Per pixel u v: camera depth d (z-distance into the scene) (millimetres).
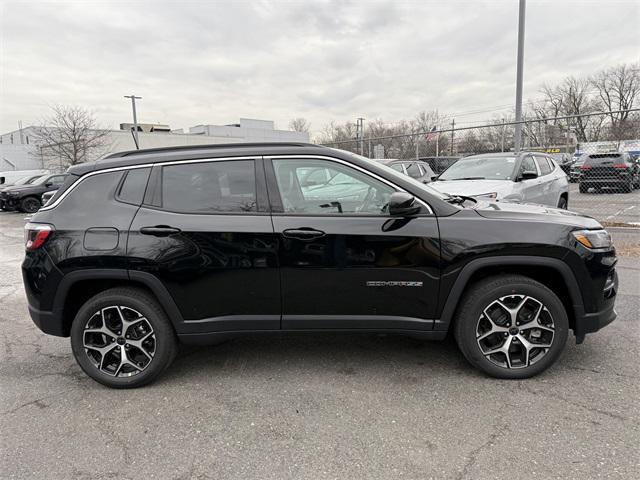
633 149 16703
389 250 3150
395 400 3035
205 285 3213
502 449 2477
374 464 2398
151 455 2539
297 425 2789
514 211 3340
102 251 3182
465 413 2846
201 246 3172
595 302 3176
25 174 24297
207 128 63469
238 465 2432
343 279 3188
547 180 8516
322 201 3230
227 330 3289
